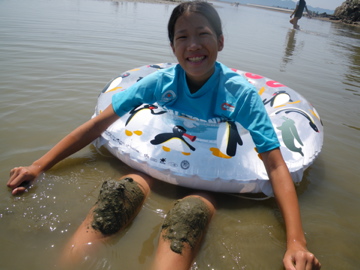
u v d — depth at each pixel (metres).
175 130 2.16
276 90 2.90
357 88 4.70
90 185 2.00
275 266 1.54
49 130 2.66
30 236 1.56
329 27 15.58
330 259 1.62
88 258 1.45
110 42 6.02
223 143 2.09
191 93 2.16
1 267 1.39
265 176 1.98
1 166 2.12
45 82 3.75
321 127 2.63
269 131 1.86
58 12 9.28
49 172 2.10
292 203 1.72
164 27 8.40
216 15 1.96
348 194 2.20
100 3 13.41
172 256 1.44
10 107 3.02
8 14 7.91
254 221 1.85
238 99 2.00
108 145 2.24
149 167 2.04
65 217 1.70
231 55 6.07
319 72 5.48
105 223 1.56
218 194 2.07
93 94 3.53
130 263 1.46
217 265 1.51
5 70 4.01
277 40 8.77
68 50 5.21
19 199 1.82
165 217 1.78
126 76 2.92
